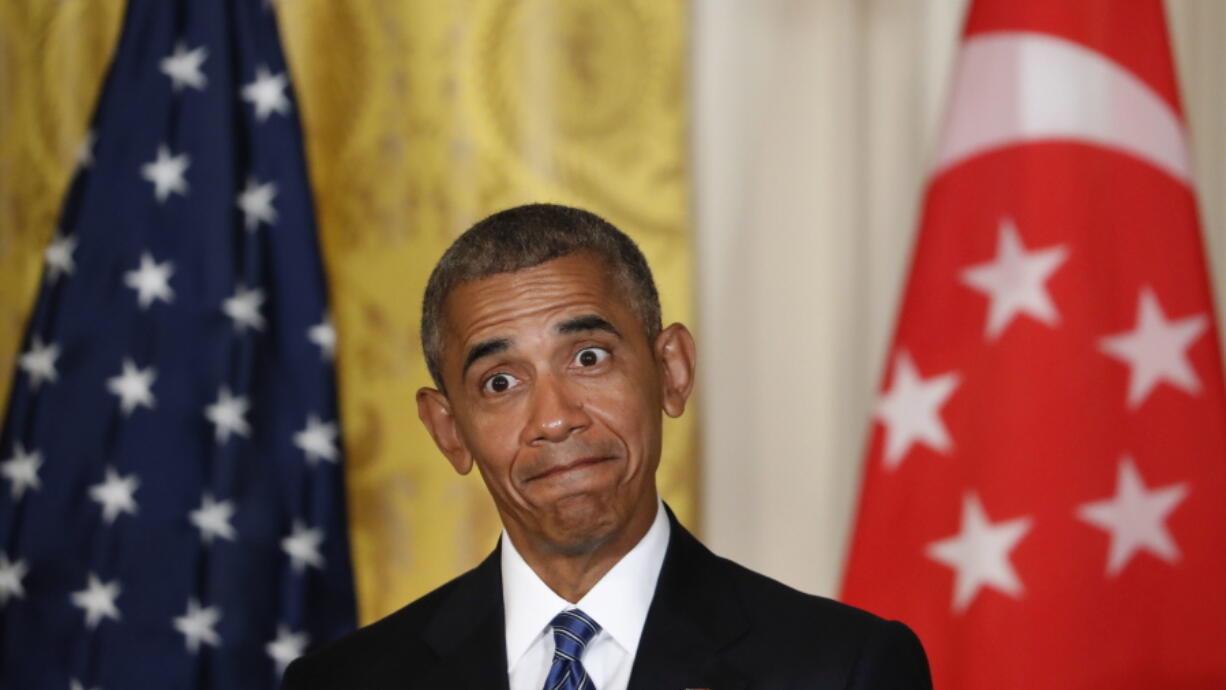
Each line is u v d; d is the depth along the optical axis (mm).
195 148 9703
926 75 10281
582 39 9828
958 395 9047
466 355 4762
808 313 10234
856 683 4656
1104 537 8797
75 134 10195
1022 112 9125
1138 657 8727
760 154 10281
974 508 8945
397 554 9828
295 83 10008
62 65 10242
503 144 9828
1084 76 9094
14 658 9602
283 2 10062
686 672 4742
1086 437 8844
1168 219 8953
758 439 10211
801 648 4781
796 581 10164
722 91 10320
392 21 10008
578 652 4777
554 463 4637
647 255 9695
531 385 4699
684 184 9727
